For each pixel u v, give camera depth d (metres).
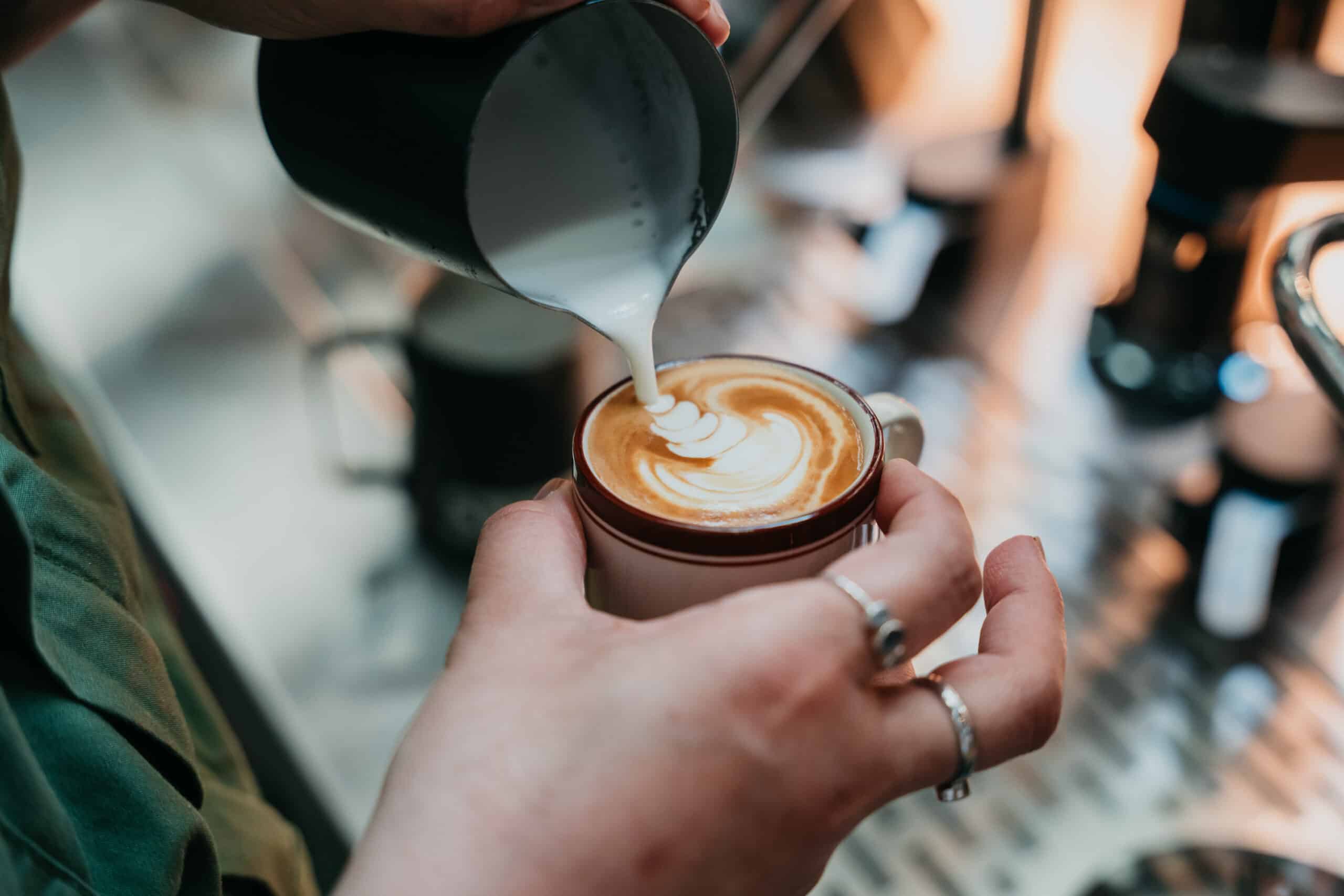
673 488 0.50
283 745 0.77
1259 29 0.78
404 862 0.37
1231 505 0.81
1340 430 0.80
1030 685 0.44
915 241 1.06
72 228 1.19
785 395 0.56
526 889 0.37
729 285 1.10
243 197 1.23
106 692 0.42
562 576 0.46
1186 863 0.67
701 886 0.40
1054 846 0.69
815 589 0.41
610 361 0.99
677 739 0.38
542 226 0.54
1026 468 0.91
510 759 0.39
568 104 0.56
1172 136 0.78
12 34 0.68
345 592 0.86
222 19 0.53
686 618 0.41
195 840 0.43
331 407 0.99
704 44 0.51
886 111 1.25
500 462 0.82
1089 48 1.15
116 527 0.55
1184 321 0.90
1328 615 0.80
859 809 0.42
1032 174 1.05
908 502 0.47
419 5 0.44
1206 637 0.79
